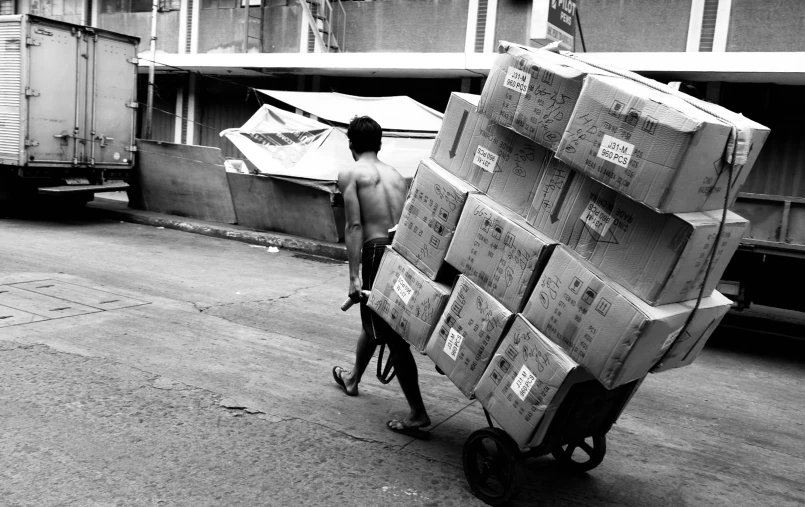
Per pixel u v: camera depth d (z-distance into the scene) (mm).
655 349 2842
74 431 3605
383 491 3242
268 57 14594
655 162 2547
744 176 2883
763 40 10461
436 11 13539
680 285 2775
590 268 2861
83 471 3199
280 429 3863
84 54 11602
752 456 4121
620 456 3967
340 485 3270
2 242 9266
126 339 5281
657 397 5129
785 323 8609
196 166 12133
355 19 14430
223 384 4492
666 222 2672
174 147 12312
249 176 11531
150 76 14648
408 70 13273
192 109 17266
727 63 10109
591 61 3350
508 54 3115
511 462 3107
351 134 4293
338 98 11836
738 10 10594
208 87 17141
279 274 8727
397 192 4223
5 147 11070
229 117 16953
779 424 4742
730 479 3768
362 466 3488
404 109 11258
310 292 7766
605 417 3432
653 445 4172
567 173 2984
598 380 2904
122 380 4395
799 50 10203
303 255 10383
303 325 6262
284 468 3396
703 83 11008
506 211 3193
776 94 10586
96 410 3893
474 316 3234
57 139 11375
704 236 2689
